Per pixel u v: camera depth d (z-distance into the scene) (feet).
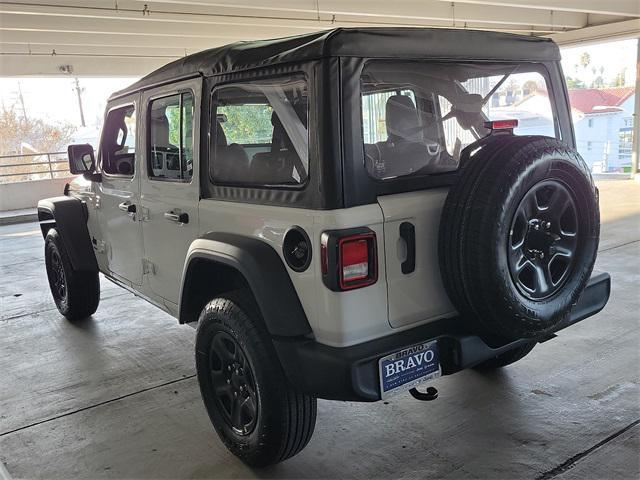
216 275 8.93
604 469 7.97
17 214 40.52
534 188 6.93
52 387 11.71
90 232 14.23
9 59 43.39
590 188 7.49
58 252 14.89
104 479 8.45
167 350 13.42
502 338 7.55
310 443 9.04
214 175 8.64
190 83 8.98
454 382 10.81
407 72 7.50
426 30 7.43
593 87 84.74
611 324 13.42
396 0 34.40
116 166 12.41
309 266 6.88
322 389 6.82
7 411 10.74
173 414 10.30
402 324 7.23
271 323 7.08
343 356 6.64
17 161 85.71
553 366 11.31
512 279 6.86
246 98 7.83
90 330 15.14
